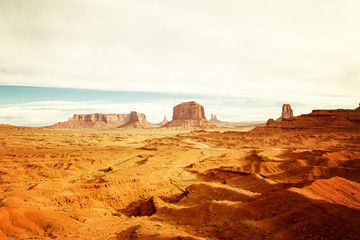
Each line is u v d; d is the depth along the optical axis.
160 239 26.41
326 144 142.88
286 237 24.34
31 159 104.00
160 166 94.94
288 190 34.16
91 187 50.31
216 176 72.12
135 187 55.28
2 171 81.00
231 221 31.14
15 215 31.97
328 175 64.38
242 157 113.94
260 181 54.50
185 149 144.88
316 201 29.81
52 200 41.72
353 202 39.91
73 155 117.31
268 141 166.12
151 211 41.69
